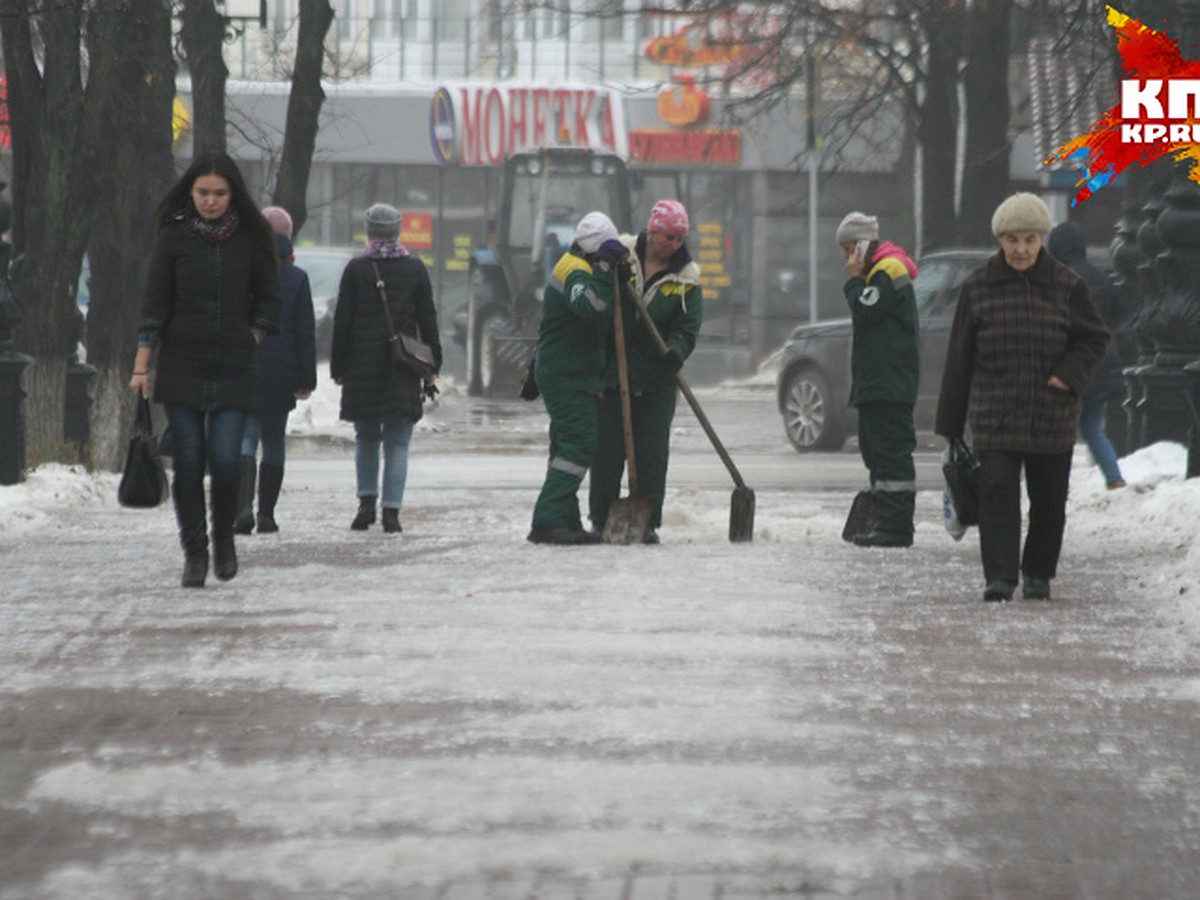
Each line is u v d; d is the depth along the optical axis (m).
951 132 120.62
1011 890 17.33
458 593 35.75
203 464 37.19
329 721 24.08
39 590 36.34
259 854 18.27
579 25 199.75
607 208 154.12
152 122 73.88
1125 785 21.14
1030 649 29.81
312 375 47.72
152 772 21.39
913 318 45.53
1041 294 35.56
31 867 17.94
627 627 31.52
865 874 17.75
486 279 147.88
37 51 74.69
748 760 22.08
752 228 187.00
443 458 84.12
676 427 108.69
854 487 68.88
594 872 17.77
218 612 33.31
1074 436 35.59
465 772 21.41
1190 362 59.00
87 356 75.19
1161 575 37.75
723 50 132.00
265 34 159.38
